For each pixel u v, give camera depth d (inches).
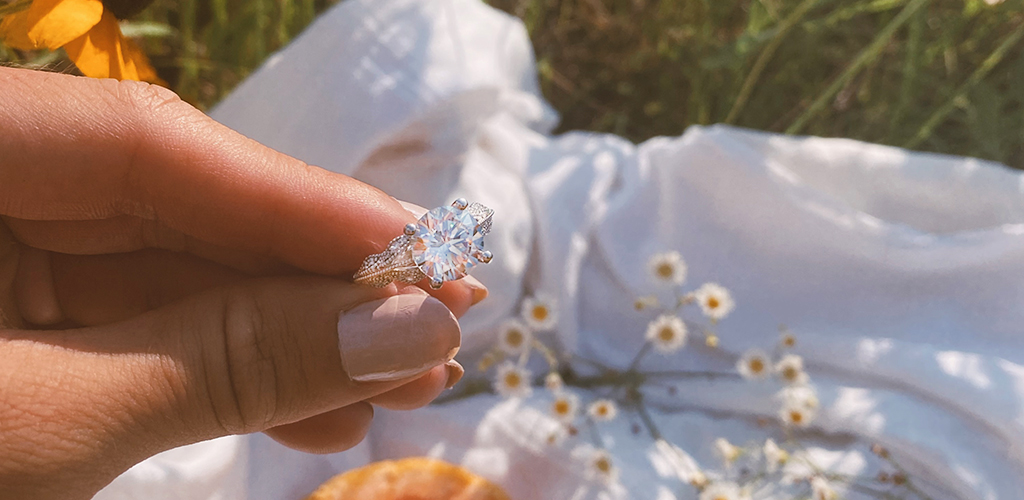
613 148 10.9
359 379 5.4
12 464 4.8
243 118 9.6
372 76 9.2
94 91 5.6
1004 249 9.2
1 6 6.6
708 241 10.3
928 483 8.6
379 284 5.3
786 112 14.7
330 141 9.2
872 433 8.8
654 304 9.3
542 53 15.4
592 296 10.4
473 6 10.8
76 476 5.0
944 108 12.5
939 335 9.6
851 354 9.3
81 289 6.4
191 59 12.0
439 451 9.0
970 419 8.7
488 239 9.6
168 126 5.7
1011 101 13.9
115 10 6.8
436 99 9.0
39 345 5.1
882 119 14.1
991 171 9.7
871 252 9.7
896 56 14.1
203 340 5.3
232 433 5.5
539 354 10.2
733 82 14.2
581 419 9.3
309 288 5.4
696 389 9.8
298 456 8.8
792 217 9.7
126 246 6.3
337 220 5.9
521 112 11.7
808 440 9.3
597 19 15.1
